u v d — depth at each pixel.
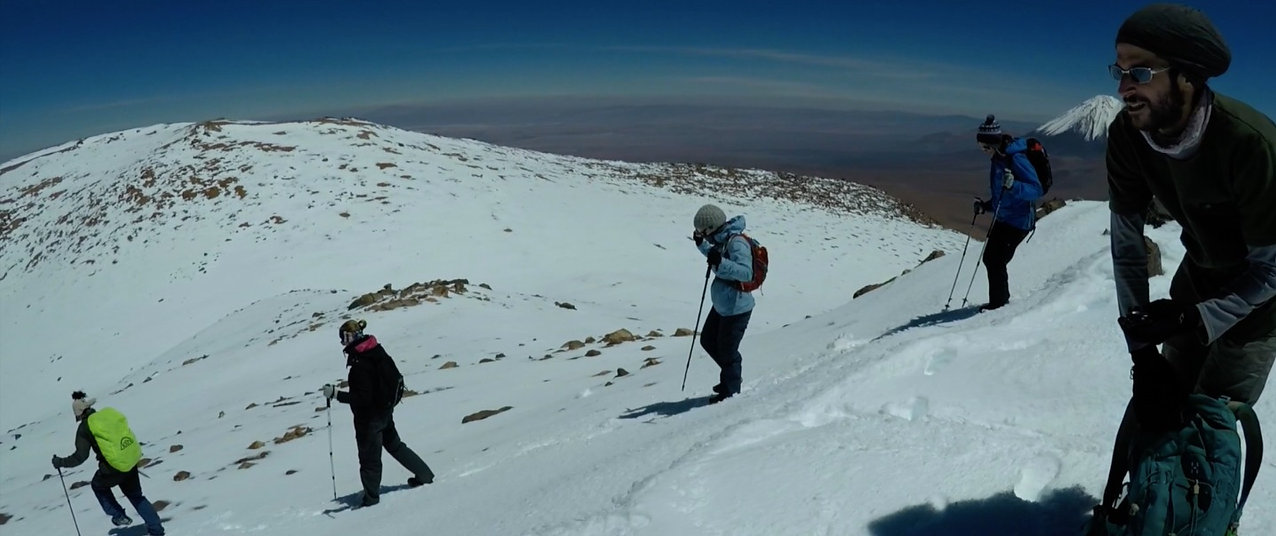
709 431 5.00
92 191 70.62
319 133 75.50
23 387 41.59
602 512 3.81
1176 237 7.71
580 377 12.91
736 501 3.54
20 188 80.44
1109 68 2.31
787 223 71.38
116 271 53.78
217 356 26.36
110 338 45.50
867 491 3.38
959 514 3.10
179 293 49.84
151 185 65.31
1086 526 2.84
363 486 7.45
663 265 53.22
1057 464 3.41
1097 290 6.32
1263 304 2.40
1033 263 9.66
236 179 64.62
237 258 53.72
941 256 14.39
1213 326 2.32
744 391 6.99
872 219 82.44
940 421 4.21
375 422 7.39
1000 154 7.39
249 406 17.83
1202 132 2.21
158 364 32.00
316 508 7.80
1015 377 4.74
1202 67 2.13
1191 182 2.33
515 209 63.16
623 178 82.69
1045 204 12.51
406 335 23.73
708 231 6.78
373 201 61.12
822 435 4.16
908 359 5.29
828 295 48.78
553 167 82.50
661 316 32.75
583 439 6.82
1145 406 2.43
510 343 21.78
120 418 8.67
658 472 4.16
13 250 65.12
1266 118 2.18
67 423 22.08
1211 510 2.29
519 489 5.58
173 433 16.70
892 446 3.81
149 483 11.26
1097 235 9.70
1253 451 2.54
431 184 65.50
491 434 9.22
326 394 7.44
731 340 6.78
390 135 79.56
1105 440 3.71
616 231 60.81
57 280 54.78
